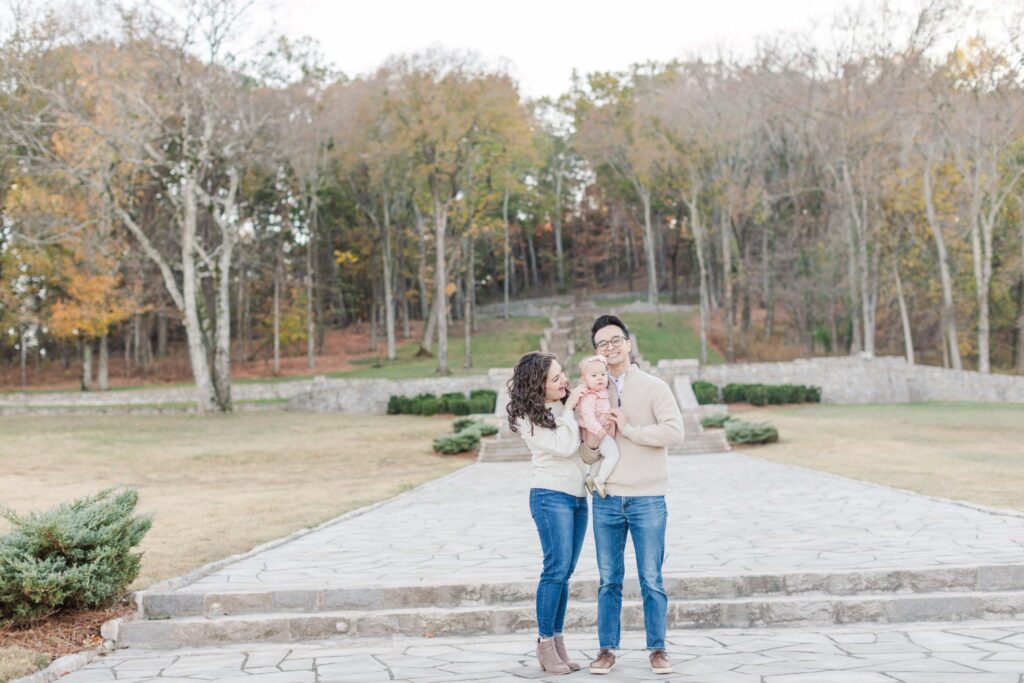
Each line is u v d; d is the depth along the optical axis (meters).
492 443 26.20
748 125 46.75
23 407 40.62
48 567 7.75
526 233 89.44
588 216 87.50
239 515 14.35
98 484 20.25
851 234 48.84
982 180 44.88
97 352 67.81
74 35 34.69
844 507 12.84
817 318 61.47
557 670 5.83
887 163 44.97
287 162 53.94
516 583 8.03
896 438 25.78
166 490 19.05
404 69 47.69
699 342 60.56
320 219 69.50
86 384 49.41
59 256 44.00
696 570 8.41
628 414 6.04
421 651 6.87
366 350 66.19
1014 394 41.41
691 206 51.22
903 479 16.27
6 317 46.19
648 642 5.84
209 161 38.25
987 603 7.49
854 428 28.77
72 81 36.34
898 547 9.30
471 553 10.01
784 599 7.66
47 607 7.65
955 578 7.97
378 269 71.75
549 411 6.00
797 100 45.12
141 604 8.05
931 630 7.01
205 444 28.81
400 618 7.62
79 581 7.77
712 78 48.66
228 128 39.59
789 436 27.27
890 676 5.44
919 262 51.19
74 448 26.95
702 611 7.57
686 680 5.55
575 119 73.88
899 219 48.78
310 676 6.07
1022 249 48.22
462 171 49.91
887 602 7.53
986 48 41.78
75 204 41.12
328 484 20.06
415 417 38.78
